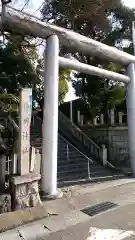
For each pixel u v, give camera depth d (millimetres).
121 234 4523
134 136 10102
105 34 16031
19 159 5977
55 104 7316
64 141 13031
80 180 8938
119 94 15180
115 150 12984
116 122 14047
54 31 7543
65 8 11188
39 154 7086
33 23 7141
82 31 14984
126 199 6809
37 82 11875
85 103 17797
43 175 6973
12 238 4422
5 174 6113
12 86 11523
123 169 11242
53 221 5191
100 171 10523
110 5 14406
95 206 6164
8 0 7711
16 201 5668
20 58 11078
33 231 4707
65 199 6727
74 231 4688
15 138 6715
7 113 8102
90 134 14508
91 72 9000
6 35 9250
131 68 10305
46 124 7188
